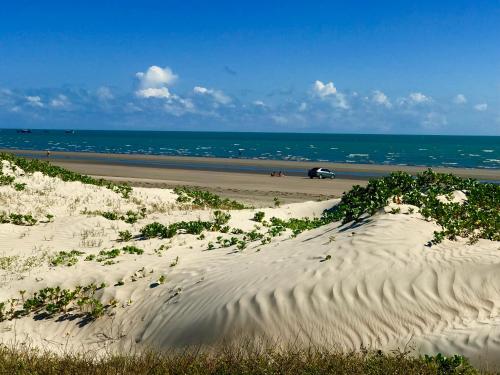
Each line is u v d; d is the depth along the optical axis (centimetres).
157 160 8300
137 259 1265
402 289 809
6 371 642
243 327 788
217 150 12444
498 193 1606
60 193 2284
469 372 590
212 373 630
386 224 1049
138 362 683
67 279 1138
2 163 2392
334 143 19712
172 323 870
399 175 1919
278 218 2011
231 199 3469
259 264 1023
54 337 910
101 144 15425
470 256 888
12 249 1443
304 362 650
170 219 1916
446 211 1179
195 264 1156
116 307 988
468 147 16062
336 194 3978
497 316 739
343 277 845
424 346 698
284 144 17788
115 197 2377
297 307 796
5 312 993
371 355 683
